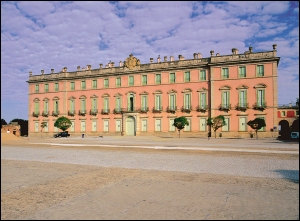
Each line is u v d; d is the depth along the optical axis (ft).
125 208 27.27
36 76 261.85
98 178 42.34
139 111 217.36
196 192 33.22
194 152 80.07
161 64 212.64
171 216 24.86
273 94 179.52
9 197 31.60
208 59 198.70
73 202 29.45
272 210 26.40
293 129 237.04
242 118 186.91
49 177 43.37
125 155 73.61
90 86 238.89
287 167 52.47
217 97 192.95
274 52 179.42
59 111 248.73
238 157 67.87
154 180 40.52
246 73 186.09
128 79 224.33
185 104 204.44
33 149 94.38
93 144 116.78
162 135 210.18
